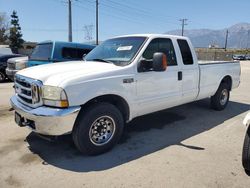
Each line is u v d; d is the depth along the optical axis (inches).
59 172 143.9
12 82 510.6
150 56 188.7
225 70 271.0
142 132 209.2
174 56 207.2
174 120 242.4
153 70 182.9
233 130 216.1
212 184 133.6
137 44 187.8
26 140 187.0
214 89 259.1
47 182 134.1
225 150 174.9
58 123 143.8
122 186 131.2
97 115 158.6
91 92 152.5
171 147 179.2
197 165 153.3
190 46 223.0
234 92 414.6
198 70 229.1
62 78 147.6
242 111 280.4
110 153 168.4
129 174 142.6
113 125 168.9
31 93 154.9
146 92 184.1
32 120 151.9
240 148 178.2
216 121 240.8
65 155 164.6
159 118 248.2
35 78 153.3
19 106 161.8
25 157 161.0
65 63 186.2
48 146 177.2
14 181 134.6
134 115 183.3
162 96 196.7
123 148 176.6
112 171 145.6
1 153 166.1
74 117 146.6
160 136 200.7
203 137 199.3
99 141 164.6
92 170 146.5
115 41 206.4
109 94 162.7
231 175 142.4
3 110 271.1
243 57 2365.9
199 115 260.4
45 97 147.9
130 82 172.2
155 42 193.5
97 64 176.6
